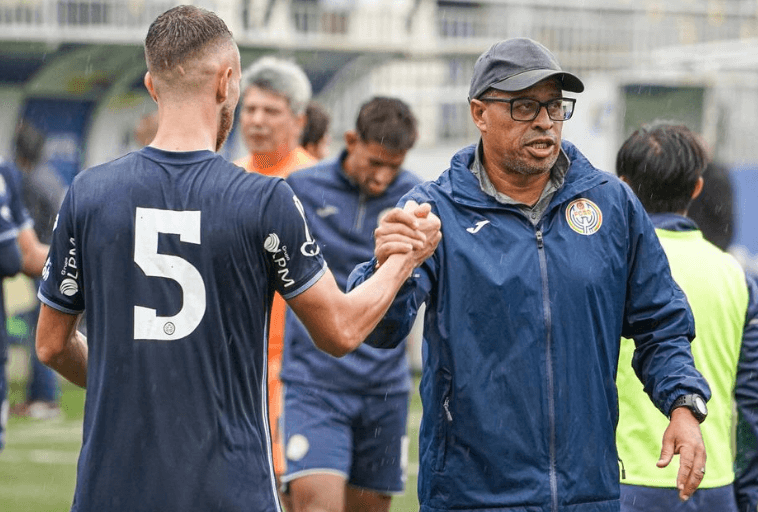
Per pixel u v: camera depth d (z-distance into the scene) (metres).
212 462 11.79
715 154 56.62
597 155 49.59
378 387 20.88
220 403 11.88
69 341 12.83
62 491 29.94
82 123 60.00
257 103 22.56
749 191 48.28
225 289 11.90
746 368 15.67
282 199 12.08
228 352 11.93
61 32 52.84
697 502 15.21
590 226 13.40
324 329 12.18
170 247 11.89
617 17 66.56
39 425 40.75
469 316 13.12
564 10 65.81
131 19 55.78
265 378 12.35
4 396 23.62
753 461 15.72
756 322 15.66
